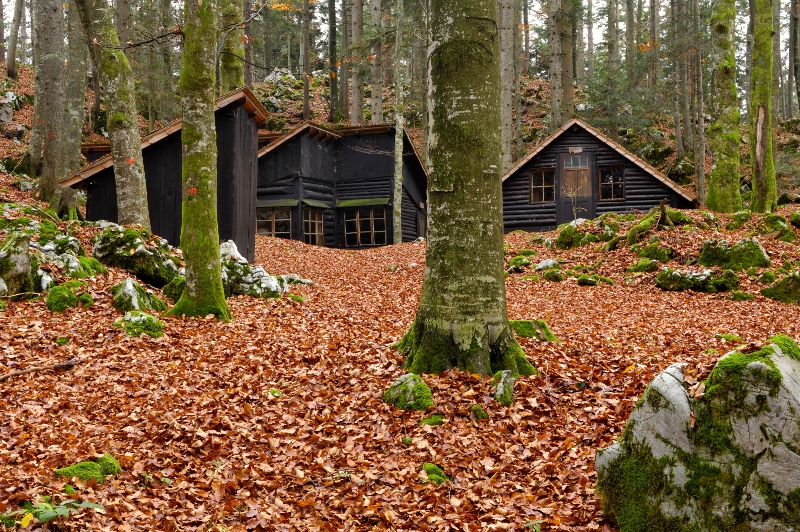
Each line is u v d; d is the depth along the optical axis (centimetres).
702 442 341
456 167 664
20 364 714
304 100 3384
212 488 469
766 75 1831
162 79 2914
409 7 2791
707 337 884
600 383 654
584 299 1272
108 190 1614
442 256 675
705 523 334
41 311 917
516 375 653
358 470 507
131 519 404
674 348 806
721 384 336
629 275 1438
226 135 1545
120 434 554
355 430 575
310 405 630
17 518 359
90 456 484
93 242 1241
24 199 1875
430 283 687
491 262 673
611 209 2422
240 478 487
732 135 1909
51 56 1953
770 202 1842
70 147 1969
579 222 1881
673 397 353
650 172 2339
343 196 2761
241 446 547
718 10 1916
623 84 3131
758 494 321
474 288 667
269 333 918
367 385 673
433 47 669
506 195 2539
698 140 2477
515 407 600
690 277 1317
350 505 451
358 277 1631
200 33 955
